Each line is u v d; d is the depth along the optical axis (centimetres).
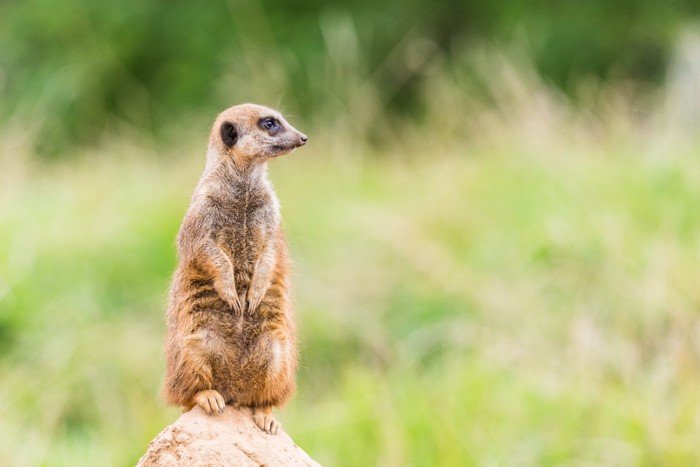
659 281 1393
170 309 727
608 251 1492
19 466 1236
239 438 693
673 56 2498
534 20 2655
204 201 732
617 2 2733
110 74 2677
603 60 2623
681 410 1212
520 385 1320
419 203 1745
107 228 1717
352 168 1898
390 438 1207
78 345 1478
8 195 1886
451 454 1192
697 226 1538
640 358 1355
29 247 1659
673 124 1842
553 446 1210
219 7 2755
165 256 1662
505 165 1766
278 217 743
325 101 2161
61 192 1925
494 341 1420
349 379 1387
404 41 2603
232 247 728
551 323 1428
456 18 2734
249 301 709
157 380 1441
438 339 1493
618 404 1258
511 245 1584
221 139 766
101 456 1273
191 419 695
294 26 2627
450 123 1984
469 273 1563
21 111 2467
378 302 1594
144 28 2773
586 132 1831
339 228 1691
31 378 1452
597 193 1636
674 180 1645
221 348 705
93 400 1427
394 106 2539
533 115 1848
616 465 1183
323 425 1280
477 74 2134
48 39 2809
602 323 1411
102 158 2102
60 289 1608
